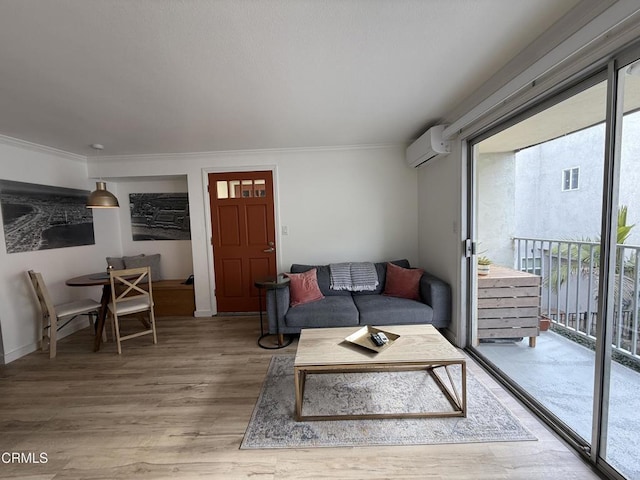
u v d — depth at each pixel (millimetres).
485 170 3562
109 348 3027
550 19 1403
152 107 2312
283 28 1413
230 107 2363
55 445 1696
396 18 1366
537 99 1740
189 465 1530
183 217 4422
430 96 2293
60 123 2592
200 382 2332
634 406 1755
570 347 2678
